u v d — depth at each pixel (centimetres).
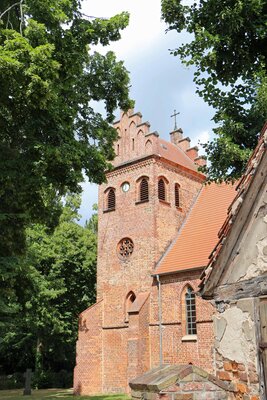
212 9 1116
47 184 1538
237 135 1233
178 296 2602
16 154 1473
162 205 2986
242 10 1045
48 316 3331
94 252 3847
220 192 3073
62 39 1560
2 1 1641
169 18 1201
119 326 2867
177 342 2527
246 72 1180
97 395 2716
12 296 1592
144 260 2864
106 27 1755
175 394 622
